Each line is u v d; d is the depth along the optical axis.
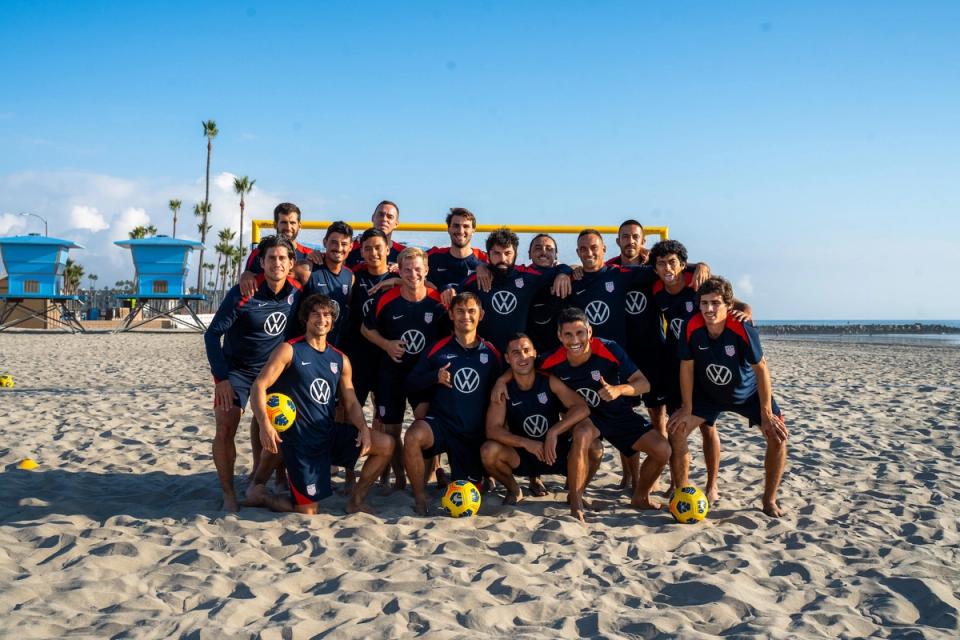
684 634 2.43
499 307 4.57
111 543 3.21
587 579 3.03
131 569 3.00
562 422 4.06
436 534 3.59
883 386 10.80
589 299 4.62
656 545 3.52
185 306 24.38
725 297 3.81
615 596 2.82
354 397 4.13
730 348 3.91
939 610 2.72
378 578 2.91
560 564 3.16
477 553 3.31
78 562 3.05
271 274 4.11
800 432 6.70
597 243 4.58
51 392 9.07
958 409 8.20
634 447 4.16
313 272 4.57
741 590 2.87
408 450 4.01
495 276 4.54
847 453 5.75
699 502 3.85
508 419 4.27
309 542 3.38
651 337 4.76
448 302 4.32
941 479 4.88
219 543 3.33
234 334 4.20
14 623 2.40
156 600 2.66
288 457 3.88
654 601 2.82
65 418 7.07
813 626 2.55
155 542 3.33
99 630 2.38
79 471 4.91
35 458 5.30
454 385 4.18
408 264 4.35
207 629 2.37
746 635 2.42
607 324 4.59
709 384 4.06
